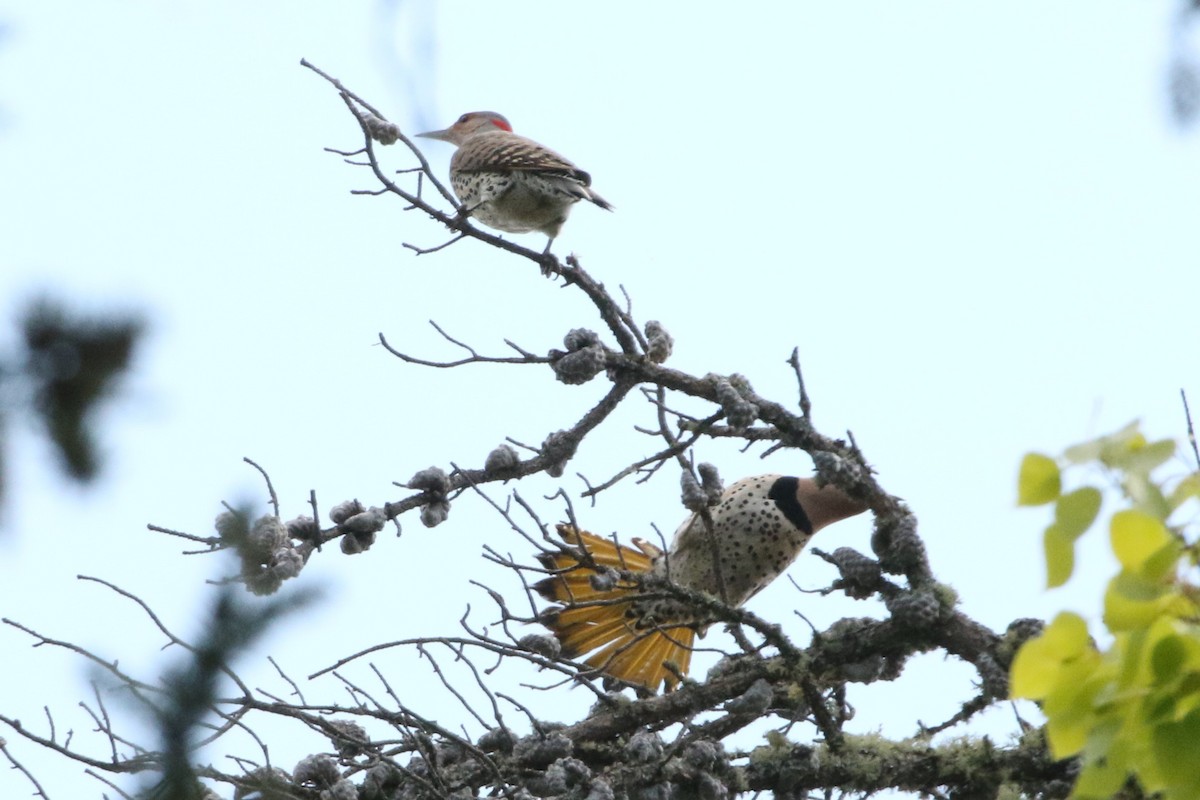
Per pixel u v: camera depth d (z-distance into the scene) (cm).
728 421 1130
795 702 1088
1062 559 617
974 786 1028
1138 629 602
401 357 1130
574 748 1073
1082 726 623
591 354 1134
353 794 1002
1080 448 623
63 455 401
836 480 1112
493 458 1140
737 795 1051
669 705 1085
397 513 1087
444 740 1077
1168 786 602
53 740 892
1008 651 1023
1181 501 609
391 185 1091
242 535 586
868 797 1041
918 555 1089
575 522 1028
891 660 1115
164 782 529
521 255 1139
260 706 984
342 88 1082
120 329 402
